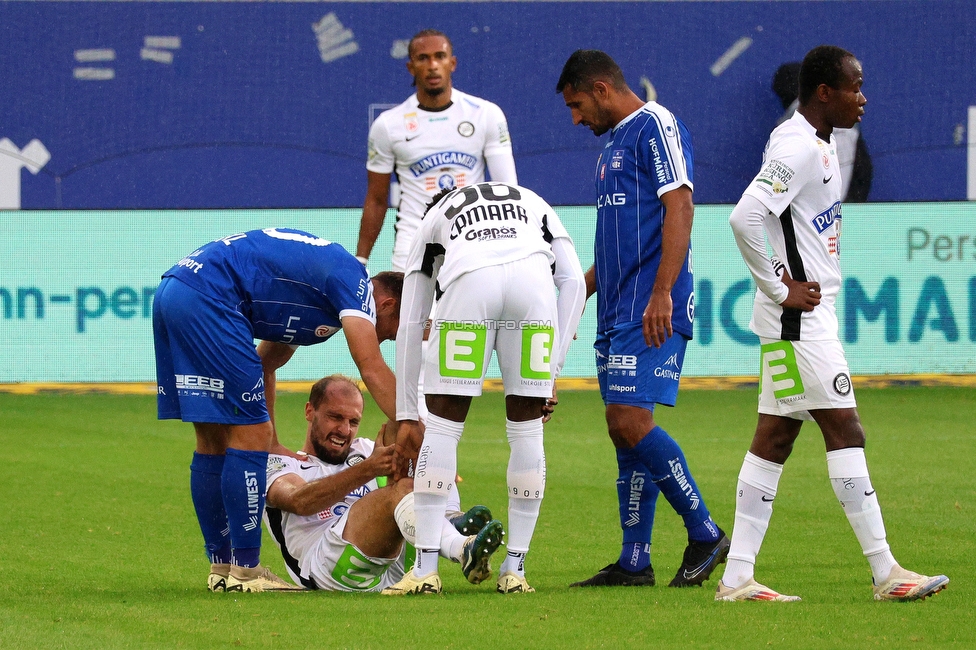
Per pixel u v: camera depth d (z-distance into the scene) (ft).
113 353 173.37
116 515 74.90
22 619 44.19
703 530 53.67
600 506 79.56
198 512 54.34
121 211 173.37
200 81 203.31
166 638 40.68
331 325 53.67
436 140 87.30
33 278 173.06
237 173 204.13
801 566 59.31
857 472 48.24
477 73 203.51
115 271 173.58
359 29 203.92
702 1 203.82
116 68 202.28
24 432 119.14
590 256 170.30
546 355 49.67
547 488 87.10
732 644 39.70
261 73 203.72
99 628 42.39
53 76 201.36
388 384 51.60
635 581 54.03
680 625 42.73
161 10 202.18
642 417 53.31
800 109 49.98
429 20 204.03
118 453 104.27
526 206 50.55
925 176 206.69
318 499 52.95
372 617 44.27
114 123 202.59
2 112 200.54
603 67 55.67
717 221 173.78
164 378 53.47
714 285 173.58
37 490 84.43
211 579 53.88
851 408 48.65
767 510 49.55
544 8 203.62
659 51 204.33
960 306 175.42
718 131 204.44
